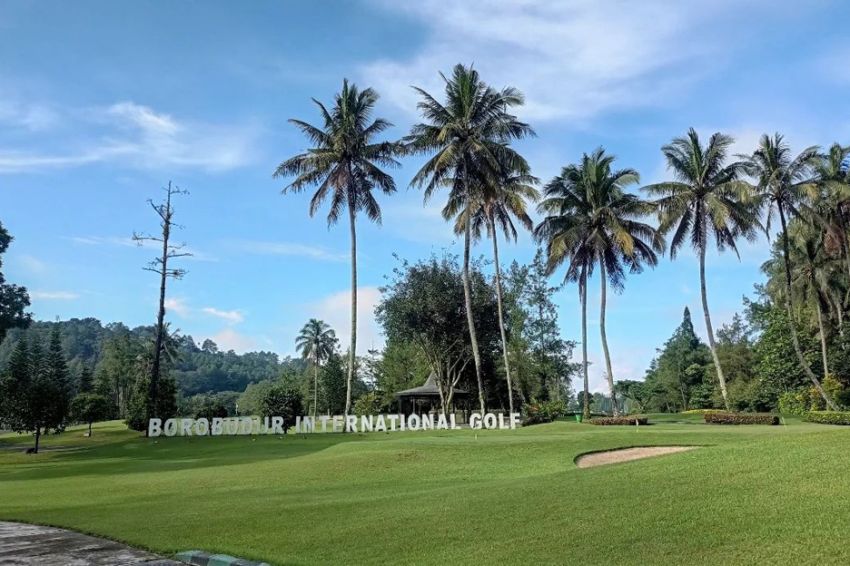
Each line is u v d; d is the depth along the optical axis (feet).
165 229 143.33
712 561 23.31
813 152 133.90
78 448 139.74
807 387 173.27
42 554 33.45
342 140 136.36
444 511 37.29
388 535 32.71
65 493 61.72
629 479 39.42
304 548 31.35
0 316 147.84
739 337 279.69
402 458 75.31
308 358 324.60
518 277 202.69
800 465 35.70
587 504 34.19
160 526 39.22
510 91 132.05
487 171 131.95
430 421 133.69
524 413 156.87
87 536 38.09
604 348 145.79
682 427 108.58
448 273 177.06
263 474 69.72
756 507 29.27
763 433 85.05
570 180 150.20
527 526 31.50
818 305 171.53
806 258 176.35
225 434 133.39
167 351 293.02
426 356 191.01
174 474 74.38
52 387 136.98
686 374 303.89
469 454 75.82
